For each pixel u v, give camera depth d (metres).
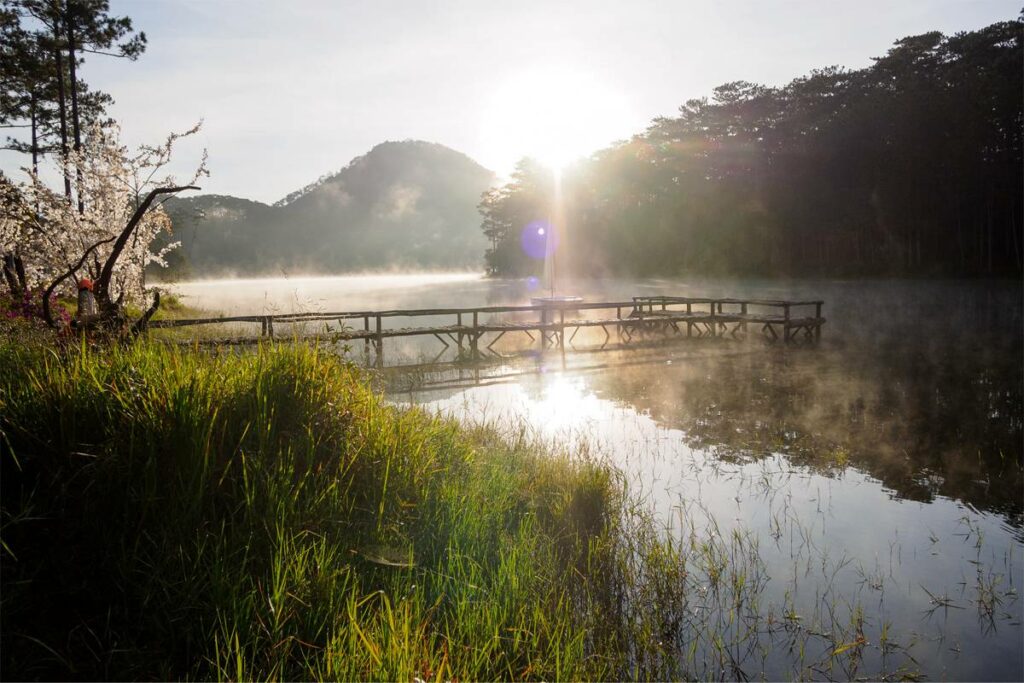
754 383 11.31
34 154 27.97
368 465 4.04
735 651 3.45
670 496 5.82
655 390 10.76
